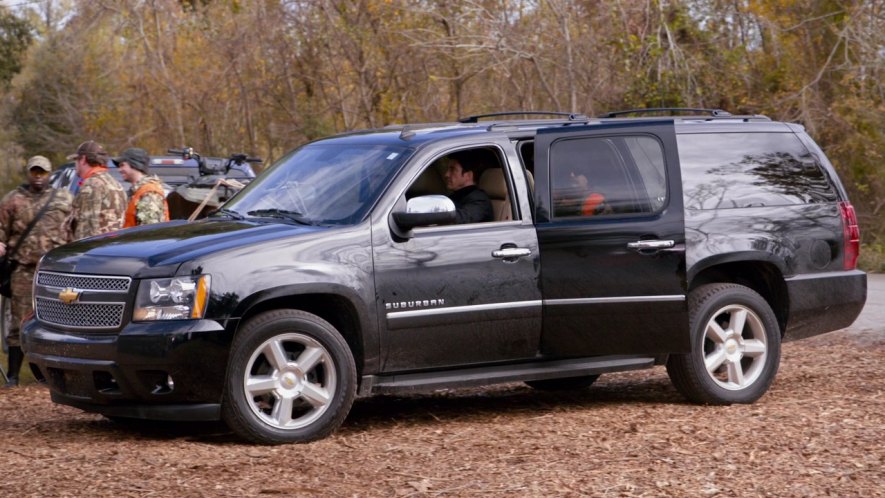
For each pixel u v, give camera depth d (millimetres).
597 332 7316
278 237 6578
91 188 9148
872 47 21422
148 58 34031
